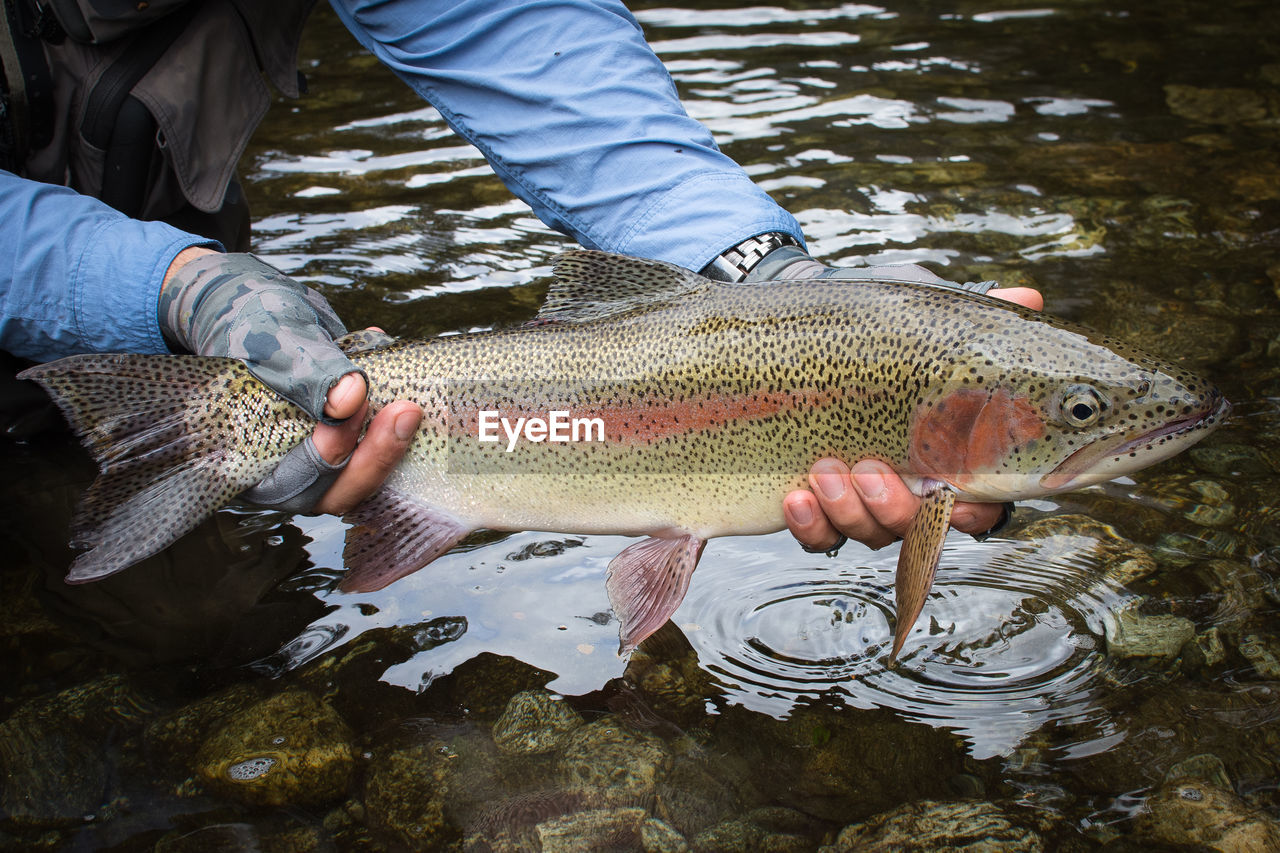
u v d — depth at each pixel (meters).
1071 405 0.62
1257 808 0.57
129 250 0.71
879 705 0.63
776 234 0.72
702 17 1.66
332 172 1.21
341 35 1.68
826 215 1.07
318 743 0.61
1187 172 1.15
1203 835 0.56
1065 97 1.36
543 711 0.63
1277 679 0.63
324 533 0.76
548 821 0.58
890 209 1.08
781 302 0.66
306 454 0.66
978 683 0.64
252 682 0.65
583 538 0.75
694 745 0.62
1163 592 0.69
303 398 0.64
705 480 0.67
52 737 0.62
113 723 0.63
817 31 1.60
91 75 0.82
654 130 0.75
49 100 0.81
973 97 1.36
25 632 0.69
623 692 0.65
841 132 1.26
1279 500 0.74
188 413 0.66
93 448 0.66
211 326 0.68
